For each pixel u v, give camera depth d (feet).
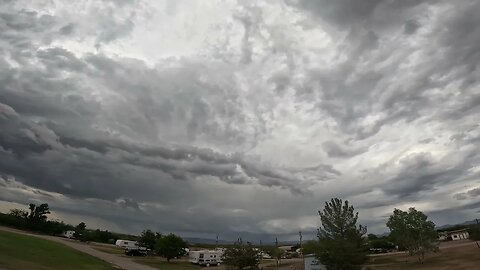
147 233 318.24
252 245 198.70
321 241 116.57
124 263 200.54
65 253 173.68
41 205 388.78
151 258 284.41
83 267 146.00
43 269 109.81
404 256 235.81
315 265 136.05
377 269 172.55
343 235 116.67
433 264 177.78
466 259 179.01
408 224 198.18
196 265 255.70
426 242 192.34
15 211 380.17
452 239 341.21
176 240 264.31
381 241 324.39
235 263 185.98
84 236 399.03
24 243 167.63
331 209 119.96
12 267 97.91
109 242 412.98
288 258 331.36
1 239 158.71
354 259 108.37
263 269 201.05
